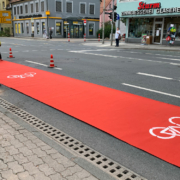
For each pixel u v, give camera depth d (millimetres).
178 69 10109
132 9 25344
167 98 5898
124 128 4020
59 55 14750
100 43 28406
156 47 21766
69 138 3695
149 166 2984
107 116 4555
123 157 3186
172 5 21750
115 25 44094
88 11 45594
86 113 4711
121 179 2699
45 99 5613
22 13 48875
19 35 51000
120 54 16078
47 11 40312
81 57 13875
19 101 5527
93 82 7438
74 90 6410
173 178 2758
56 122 4328
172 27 22453
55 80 7594
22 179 2621
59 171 2781
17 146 3344
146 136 3729
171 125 4156
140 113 4723
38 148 3309
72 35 43812
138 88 6828
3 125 4078
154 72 9328
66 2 42656
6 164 2895
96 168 2879
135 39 27547
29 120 4383
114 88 6762
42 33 43312
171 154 3215
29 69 9516
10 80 7516
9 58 12914
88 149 3373
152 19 25719
